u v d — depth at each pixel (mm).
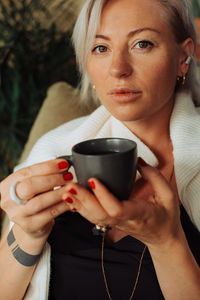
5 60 2324
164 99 829
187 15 832
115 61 762
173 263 738
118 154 539
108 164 542
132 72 770
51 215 683
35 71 2340
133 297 861
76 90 1475
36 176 649
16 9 2326
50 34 2314
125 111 805
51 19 2490
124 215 593
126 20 754
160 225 670
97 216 607
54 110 1471
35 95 2338
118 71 754
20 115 2367
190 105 980
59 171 631
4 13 2328
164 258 740
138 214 614
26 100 2354
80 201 604
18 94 2311
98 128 1048
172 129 939
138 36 756
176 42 823
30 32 2314
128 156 548
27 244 789
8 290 854
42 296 868
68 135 1092
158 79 785
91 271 889
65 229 954
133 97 786
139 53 767
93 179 553
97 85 840
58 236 946
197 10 2107
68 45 2303
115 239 916
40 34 2312
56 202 659
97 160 540
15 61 2316
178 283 756
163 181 658
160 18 766
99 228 683
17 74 2318
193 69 981
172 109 973
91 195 589
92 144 623
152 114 907
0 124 2336
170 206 667
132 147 568
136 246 885
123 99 792
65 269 908
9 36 2295
